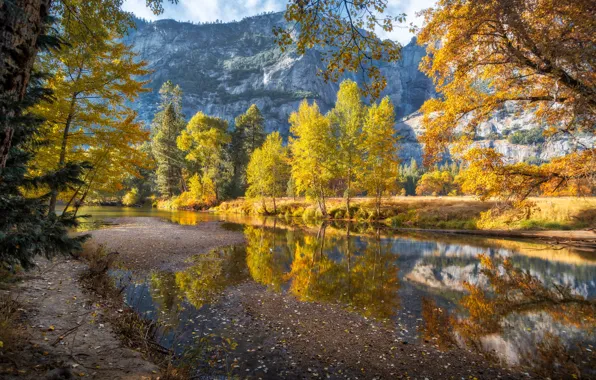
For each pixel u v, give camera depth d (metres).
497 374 5.20
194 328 6.45
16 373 3.27
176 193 61.34
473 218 27.39
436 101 13.18
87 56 8.01
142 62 12.02
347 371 5.13
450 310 8.23
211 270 11.50
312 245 18.08
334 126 33.72
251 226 27.30
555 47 7.96
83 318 5.77
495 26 9.53
